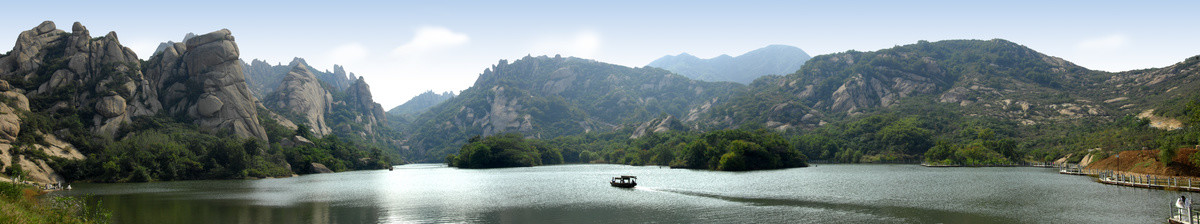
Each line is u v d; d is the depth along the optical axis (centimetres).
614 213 6512
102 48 18525
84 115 16338
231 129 19575
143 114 17975
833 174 13762
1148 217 5341
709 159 19062
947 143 19925
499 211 6850
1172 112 16938
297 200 8406
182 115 19488
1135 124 16550
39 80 16962
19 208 4338
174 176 14575
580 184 11519
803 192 8612
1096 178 10406
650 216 6194
